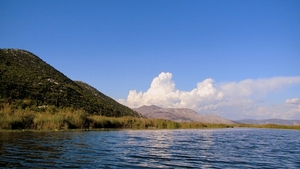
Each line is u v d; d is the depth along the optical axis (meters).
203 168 18.80
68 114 57.94
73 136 38.38
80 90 104.81
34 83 83.94
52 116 53.09
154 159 21.78
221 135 56.00
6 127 45.16
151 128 77.62
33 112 55.78
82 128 56.78
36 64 108.38
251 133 67.38
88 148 26.53
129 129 66.12
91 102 93.81
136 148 28.44
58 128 50.91
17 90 72.94
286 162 22.09
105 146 28.83
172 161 21.16
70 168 17.22
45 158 20.19
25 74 88.56
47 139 32.91
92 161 19.75
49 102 75.62
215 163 20.89
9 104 61.91
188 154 25.27
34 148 24.95
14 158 19.69
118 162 19.80
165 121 88.00
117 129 63.09
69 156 21.44
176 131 66.31
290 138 50.94
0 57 93.69
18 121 47.06
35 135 37.59
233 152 27.64
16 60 100.94
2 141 29.39
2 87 70.38
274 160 23.02
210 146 32.91
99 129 58.25
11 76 80.75
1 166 17.05
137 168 17.95
